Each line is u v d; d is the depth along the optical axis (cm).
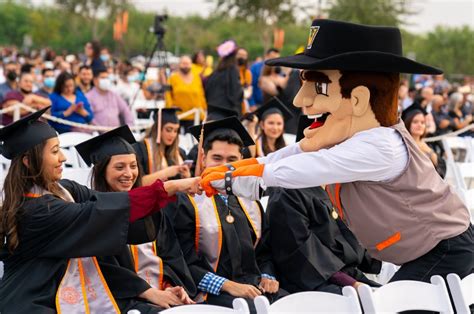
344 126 351
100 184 427
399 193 346
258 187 340
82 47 4222
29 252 353
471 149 936
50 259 356
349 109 348
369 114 350
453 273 351
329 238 462
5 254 359
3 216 350
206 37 3644
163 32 1030
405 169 345
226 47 985
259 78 1039
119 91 1340
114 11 3469
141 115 1021
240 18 2375
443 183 361
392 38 354
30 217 347
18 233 350
